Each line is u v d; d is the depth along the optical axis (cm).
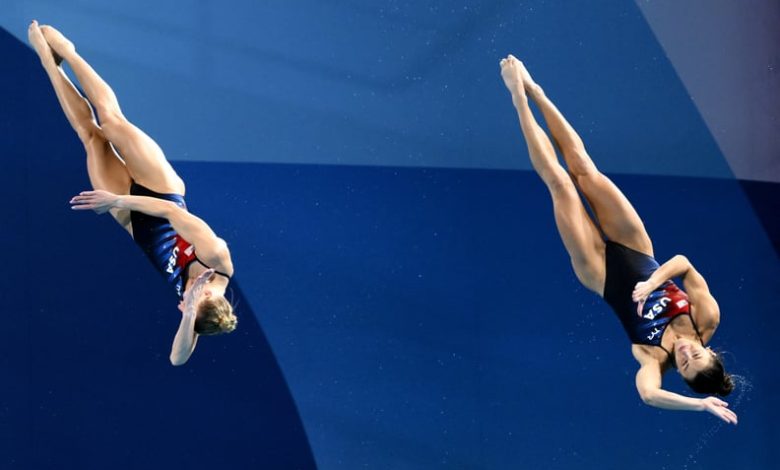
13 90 2269
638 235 1855
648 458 2595
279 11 2492
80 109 1856
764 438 2689
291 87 2483
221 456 2302
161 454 2262
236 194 2408
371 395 2431
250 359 2355
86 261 2272
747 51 2831
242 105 2441
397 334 2470
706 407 1666
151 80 2373
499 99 2630
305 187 2464
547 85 2666
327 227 2466
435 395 2477
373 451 2412
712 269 2727
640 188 2700
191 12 2423
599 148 2683
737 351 2716
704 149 2764
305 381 2389
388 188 2523
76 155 2300
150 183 1800
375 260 2486
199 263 1723
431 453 2453
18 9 2288
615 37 2728
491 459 2492
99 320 2262
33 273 2234
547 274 2602
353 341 2439
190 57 2412
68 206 2275
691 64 2780
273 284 2402
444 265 2533
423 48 2589
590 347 2598
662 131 2736
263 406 2347
